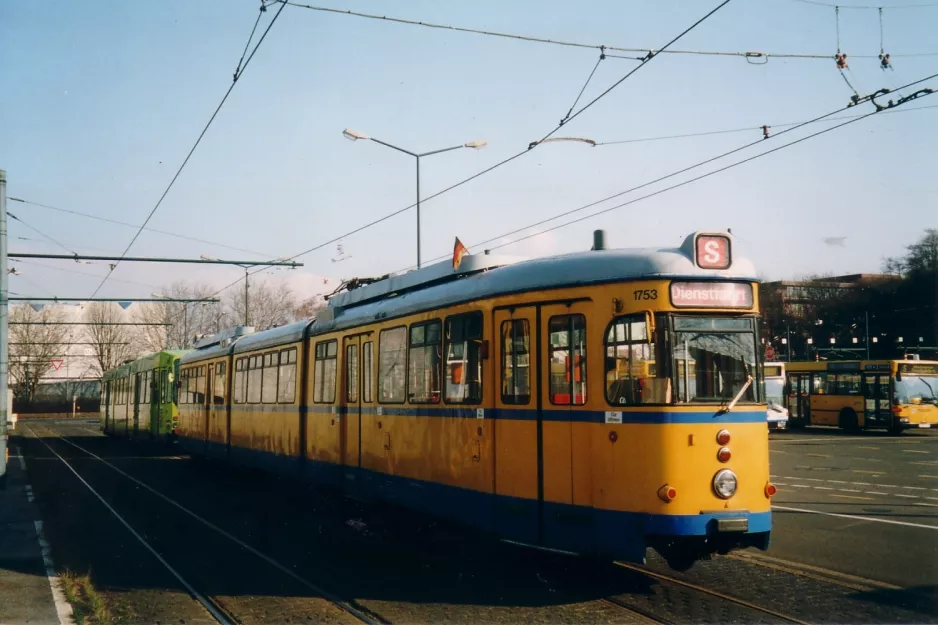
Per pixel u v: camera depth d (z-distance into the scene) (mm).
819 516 13289
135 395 36094
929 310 64625
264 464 18375
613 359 8695
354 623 7746
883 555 10305
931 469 20703
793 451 26438
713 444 8391
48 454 30859
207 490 18781
